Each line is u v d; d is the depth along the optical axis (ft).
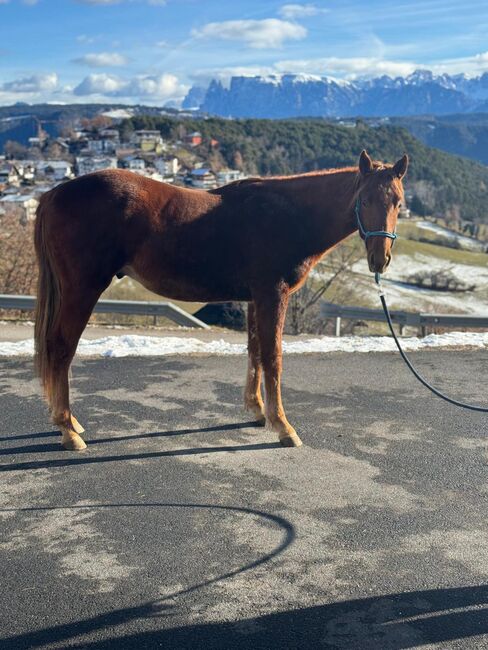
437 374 27.22
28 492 16.37
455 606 11.87
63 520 14.96
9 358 28.81
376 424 21.33
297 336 40.52
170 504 15.75
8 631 11.16
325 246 19.56
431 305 145.07
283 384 25.61
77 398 23.59
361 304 98.78
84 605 11.85
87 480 17.06
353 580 12.64
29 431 20.49
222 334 41.93
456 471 17.76
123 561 13.26
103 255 18.15
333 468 17.90
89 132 577.02
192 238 18.57
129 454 18.75
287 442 19.34
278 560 13.32
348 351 30.91
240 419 21.66
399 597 12.12
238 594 12.19
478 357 30.12
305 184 19.43
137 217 18.12
